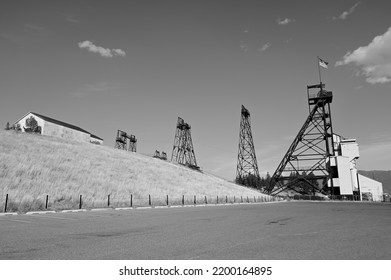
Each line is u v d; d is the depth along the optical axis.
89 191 31.17
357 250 8.02
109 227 12.36
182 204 33.19
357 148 78.75
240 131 85.75
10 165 31.94
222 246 8.45
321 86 77.44
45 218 16.06
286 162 77.44
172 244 8.69
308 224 13.96
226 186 68.56
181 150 94.00
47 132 71.44
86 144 64.44
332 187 72.94
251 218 16.98
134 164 57.25
